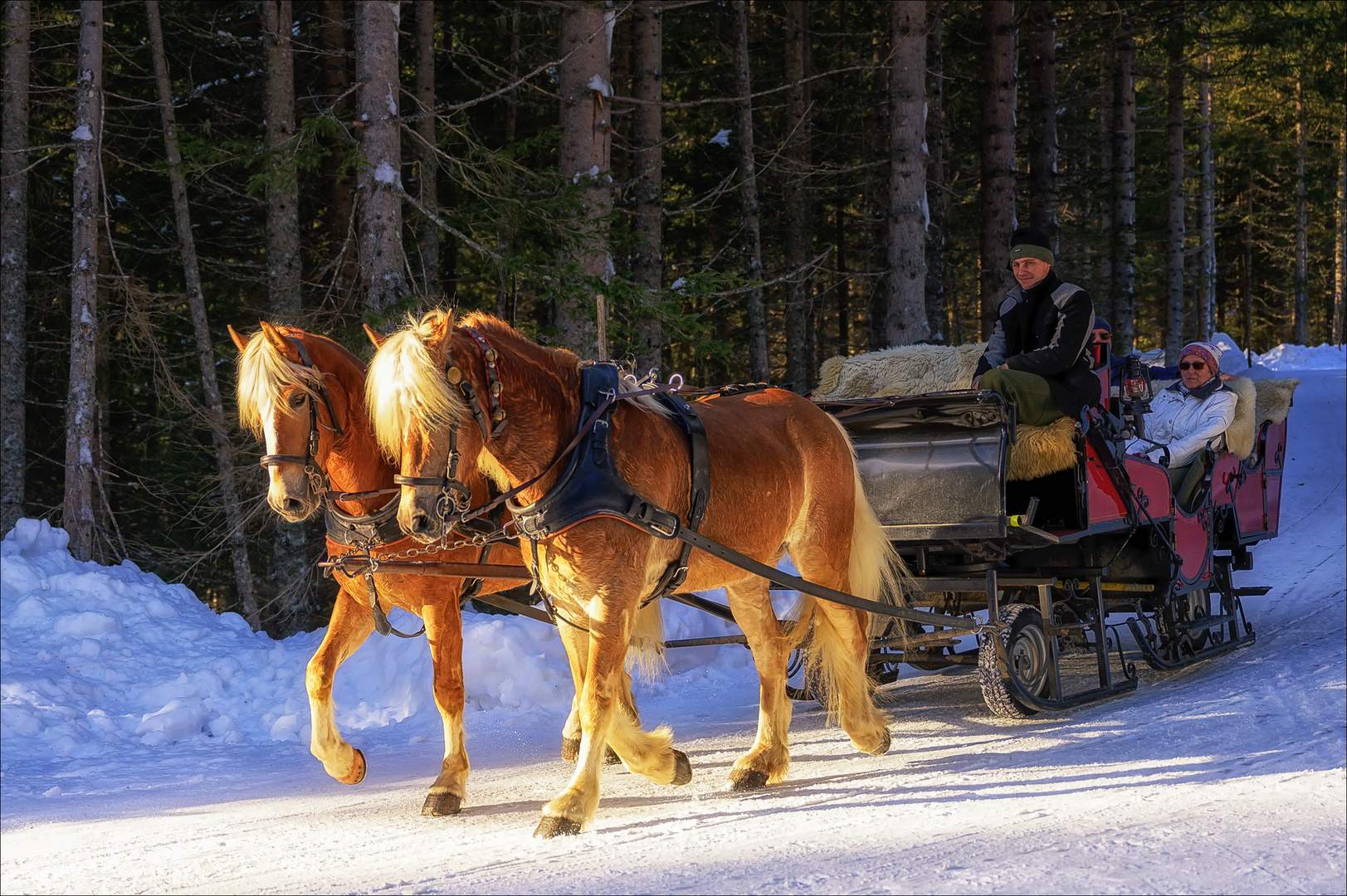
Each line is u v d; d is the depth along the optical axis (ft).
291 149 32.12
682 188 79.36
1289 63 108.47
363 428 17.11
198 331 42.75
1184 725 19.26
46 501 55.98
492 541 16.35
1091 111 93.09
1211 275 114.32
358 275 41.32
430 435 13.79
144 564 48.42
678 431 16.56
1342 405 71.20
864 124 79.97
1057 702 20.93
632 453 15.65
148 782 19.90
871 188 72.18
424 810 16.53
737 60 53.36
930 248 67.15
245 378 16.10
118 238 56.34
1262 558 37.73
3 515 41.50
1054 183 62.95
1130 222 77.46
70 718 23.68
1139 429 24.68
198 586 51.39
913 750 19.35
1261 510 28.94
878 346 72.64
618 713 16.87
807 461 18.85
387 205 31.24
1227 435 26.18
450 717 17.07
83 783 19.84
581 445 15.19
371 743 22.70
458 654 17.26
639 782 18.29
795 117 66.74
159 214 56.08
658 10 45.50
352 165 31.55
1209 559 25.49
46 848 15.38
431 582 17.03
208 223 58.90
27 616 28.07
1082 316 21.38
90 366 36.35
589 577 15.06
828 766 18.71
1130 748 18.03
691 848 13.70
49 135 53.21
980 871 12.07
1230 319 173.78
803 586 17.44
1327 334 173.17
